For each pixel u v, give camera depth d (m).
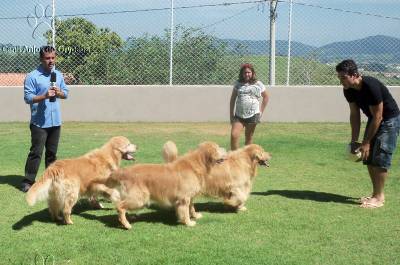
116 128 12.66
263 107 8.34
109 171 6.09
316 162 9.04
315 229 5.55
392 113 6.29
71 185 5.68
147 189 5.64
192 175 5.73
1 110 13.65
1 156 9.30
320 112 13.80
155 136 11.51
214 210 6.33
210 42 13.96
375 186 6.50
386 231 5.48
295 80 14.07
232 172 6.18
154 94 13.80
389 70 13.95
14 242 5.12
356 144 6.59
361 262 4.66
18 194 6.90
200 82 14.12
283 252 4.87
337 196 6.94
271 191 7.18
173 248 4.96
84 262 4.62
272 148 10.15
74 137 11.32
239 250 4.91
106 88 13.76
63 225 5.69
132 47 13.98
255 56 13.96
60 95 7.00
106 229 5.56
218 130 12.36
